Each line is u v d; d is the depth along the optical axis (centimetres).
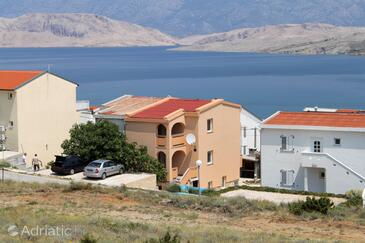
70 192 5884
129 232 4009
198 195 6556
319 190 8156
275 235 4203
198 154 8750
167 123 8475
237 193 7431
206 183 8900
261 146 8462
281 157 8350
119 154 8312
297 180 8275
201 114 8788
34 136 9344
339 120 8306
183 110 8769
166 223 4584
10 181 6347
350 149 8031
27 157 9238
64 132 9762
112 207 5216
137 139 8681
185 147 8769
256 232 4353
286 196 7256
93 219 4406
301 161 8194
